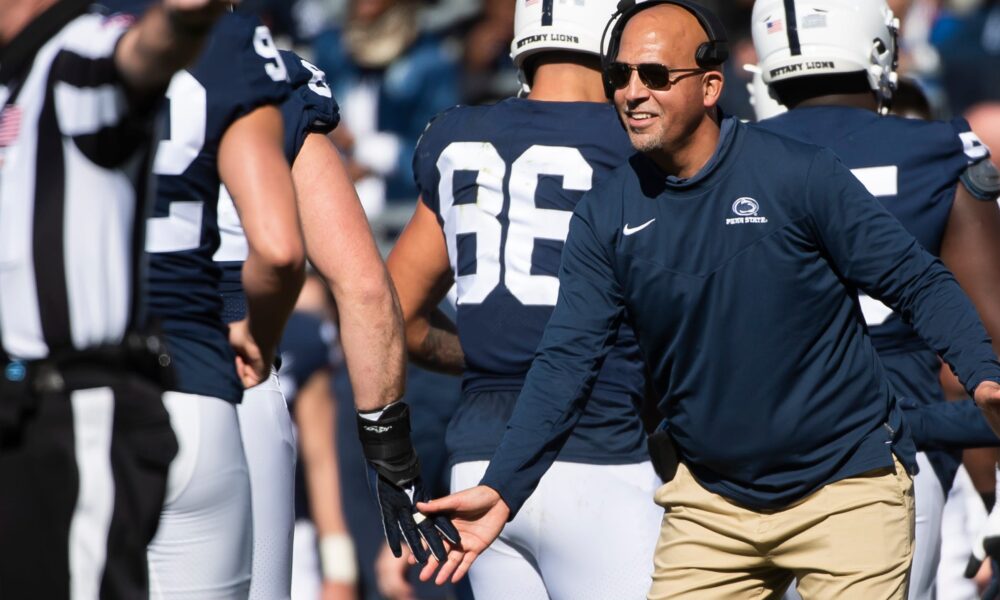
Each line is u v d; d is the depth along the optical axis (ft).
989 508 63.36
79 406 39.91
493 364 56.08
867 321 57.67
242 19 46.06
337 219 49.70
